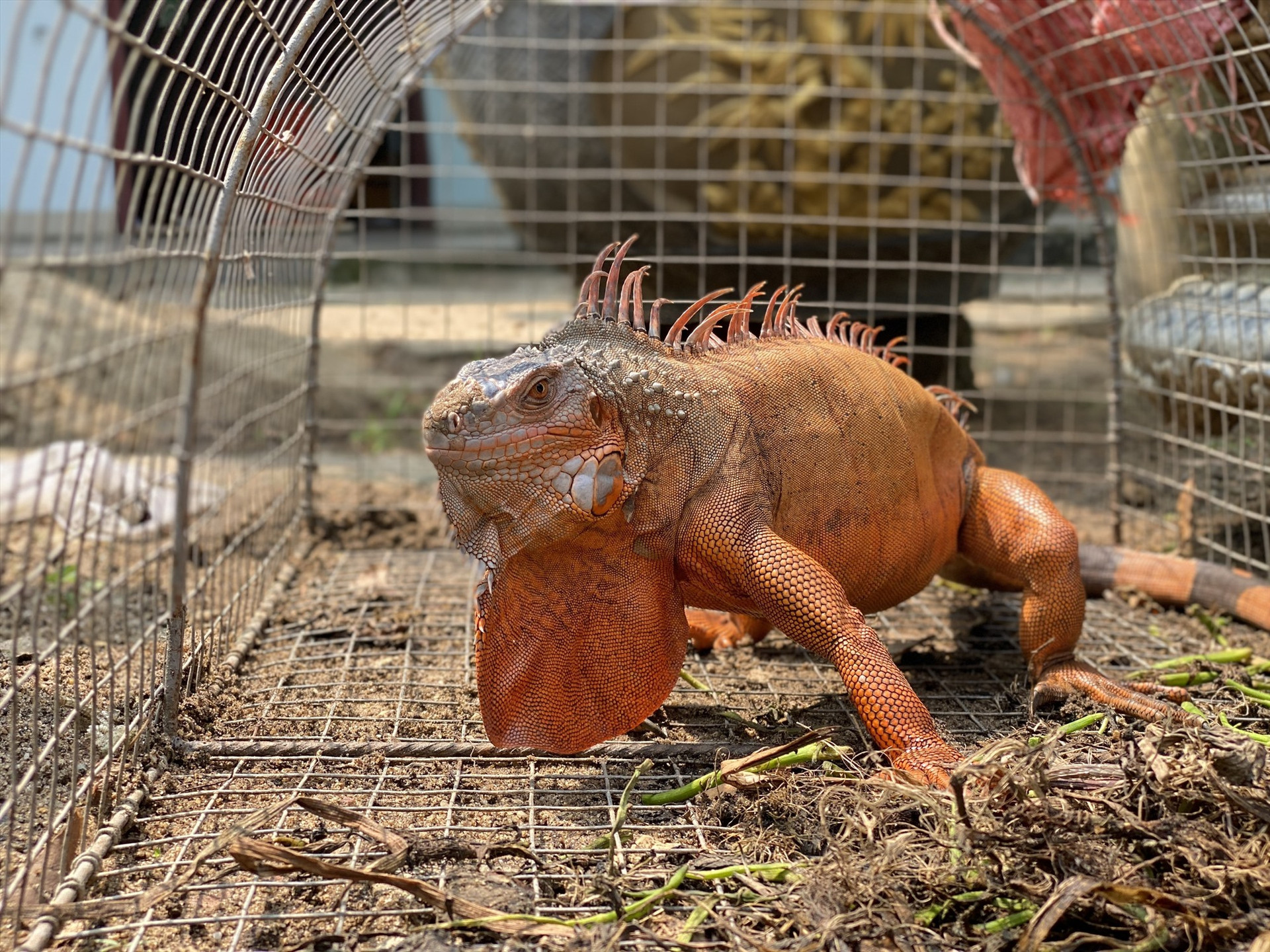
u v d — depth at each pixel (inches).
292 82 22.5
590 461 18.8
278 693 25.1
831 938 15.9
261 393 33.8
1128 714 23.4
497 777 21.4
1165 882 16.8
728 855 18.5
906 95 45.2
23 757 20.8
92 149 14.4
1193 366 35.1
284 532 35.7
